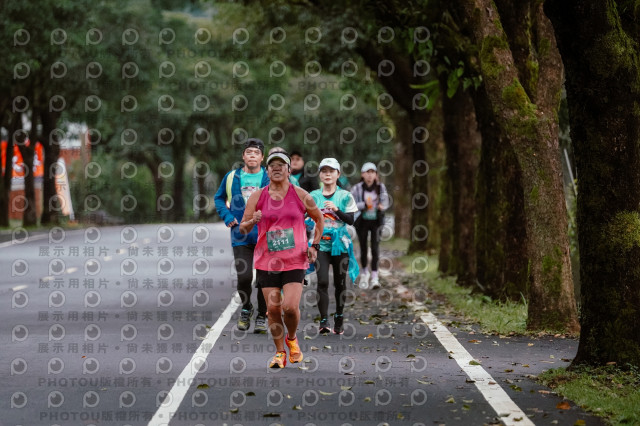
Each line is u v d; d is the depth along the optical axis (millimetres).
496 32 22141
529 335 21781
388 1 28500
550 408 13875
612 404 13859
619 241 16297
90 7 68562
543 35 22812
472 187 34469
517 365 17578
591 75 16078
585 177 16500
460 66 27844
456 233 34406
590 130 16328
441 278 36844
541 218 22578
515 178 28297
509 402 14273
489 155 29156
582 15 15742
